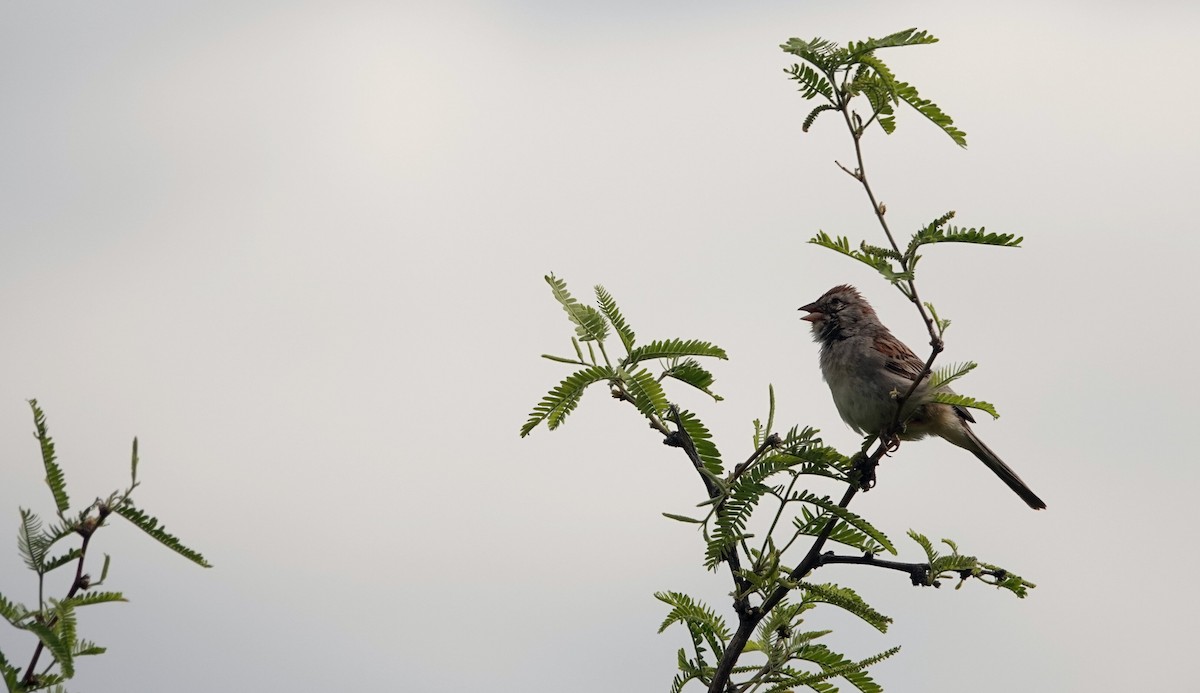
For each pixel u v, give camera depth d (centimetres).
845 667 775
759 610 749
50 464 553
